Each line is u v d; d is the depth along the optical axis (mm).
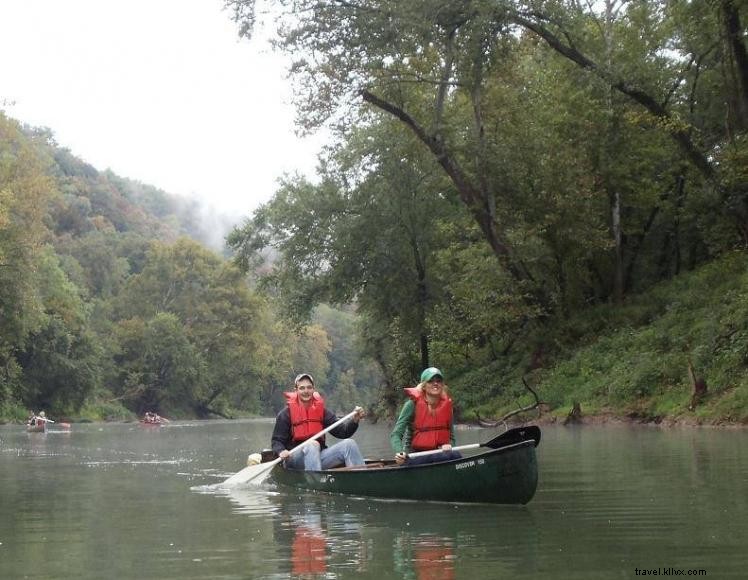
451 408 8266
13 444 20359
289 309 32562
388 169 29234
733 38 19641
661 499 6934
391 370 35375
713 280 24531
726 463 9461
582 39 21109
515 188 25906
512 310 25594
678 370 19828
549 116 25734
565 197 25188
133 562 4996
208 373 78000
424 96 27266
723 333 19203
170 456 14875
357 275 30422
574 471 9367
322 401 9781
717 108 26906
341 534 5828
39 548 5531
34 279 44781
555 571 4500
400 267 29953
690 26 22594
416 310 29969
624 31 24875
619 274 27625
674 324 22859
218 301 79750
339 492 8305
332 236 30516
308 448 9164
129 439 23297
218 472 11234
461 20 21234
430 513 6797
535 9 20453
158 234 130000
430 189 29438
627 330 24594
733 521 5824
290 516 6781
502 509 6859
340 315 122062
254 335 80688
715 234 26641
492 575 4441
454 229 29609
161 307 80375
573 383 23781
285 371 94000
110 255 85250
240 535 5871
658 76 24328
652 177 28406
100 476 10695
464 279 26391
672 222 28891
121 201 124688
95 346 60000
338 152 30031
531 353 27641
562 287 27906
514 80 26359
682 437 14055
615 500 6988
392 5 21094
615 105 24234
